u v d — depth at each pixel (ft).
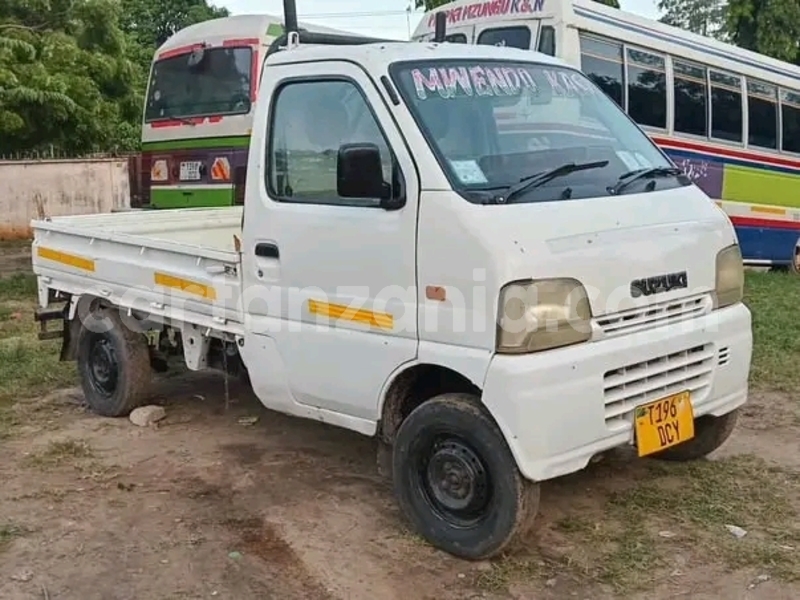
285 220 15.20
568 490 16.03
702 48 39.88
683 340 13.91
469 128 14.16
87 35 57.77
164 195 38.58
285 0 16.19
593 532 14.48
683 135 38.58
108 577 13.48
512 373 12.30
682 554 13.79
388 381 13.96
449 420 13.32
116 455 18.44
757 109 43.39
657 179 15.31
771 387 22.30
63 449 18.66
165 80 38.19
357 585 13.14
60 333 22.26
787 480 16.48
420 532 14.21
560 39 31.89
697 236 14.47
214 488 16.67
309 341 15.05
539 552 13.91
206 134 36.47
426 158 13.35
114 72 57.88
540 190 13.66
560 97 16.03
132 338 20.43
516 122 14.87
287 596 12.91
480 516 13.43
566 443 12.63
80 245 20.83
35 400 22.31
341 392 14.76
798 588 12.83
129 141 65.31
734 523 14.79
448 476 13.66
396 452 14.24
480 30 33.71
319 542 14.43
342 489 16.48
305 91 15.16
